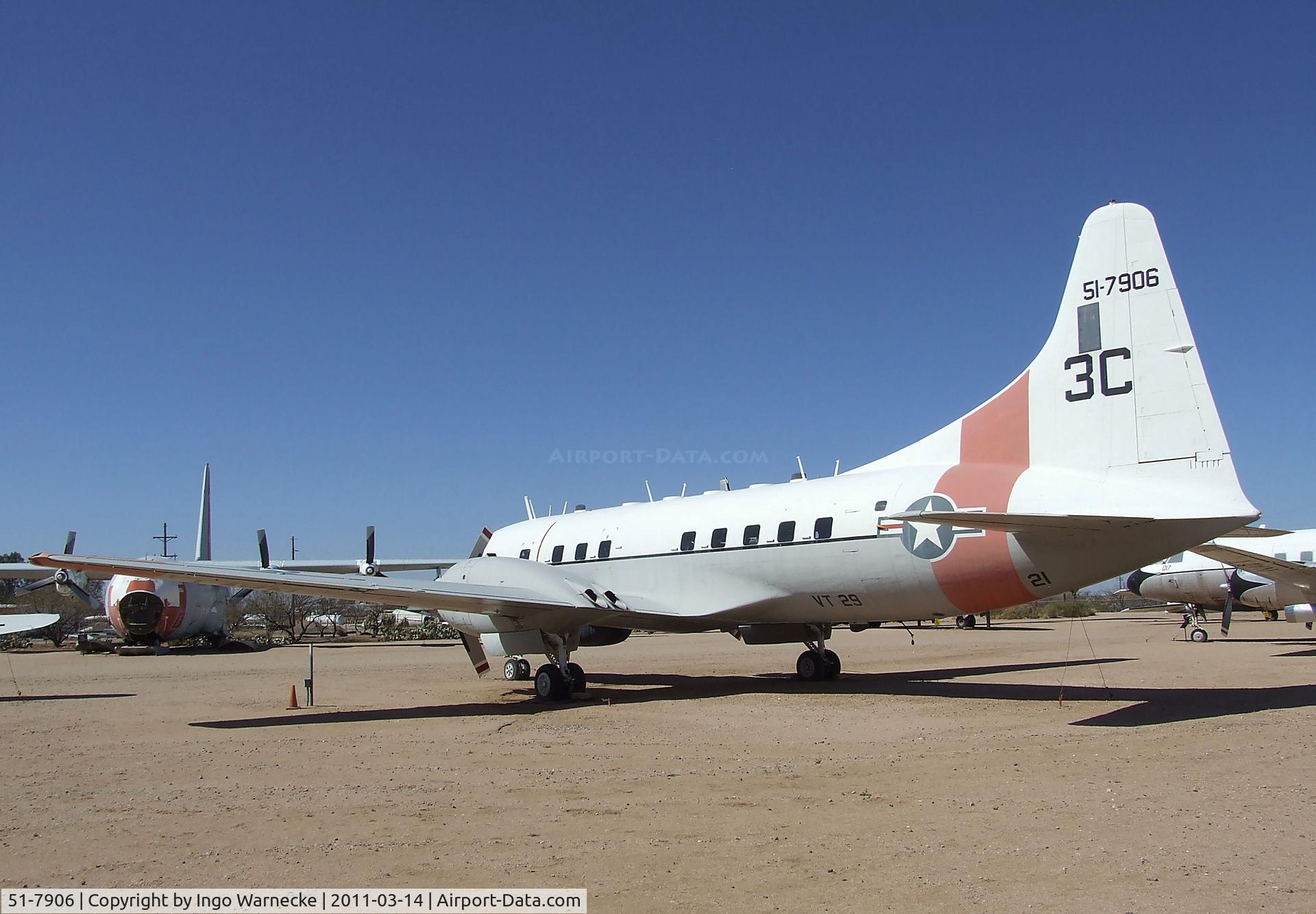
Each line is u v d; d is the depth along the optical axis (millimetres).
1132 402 13062
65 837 7199
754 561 17109
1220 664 20734
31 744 11914
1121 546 12922
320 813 7887
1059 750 10188
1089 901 5344
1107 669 20078
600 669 23203
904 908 5332
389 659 29047
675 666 24078
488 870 6203
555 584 16953
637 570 19016
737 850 6598
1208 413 12305
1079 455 13555
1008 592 14273
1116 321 13359
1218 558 26078
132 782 9320
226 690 19094
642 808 7910
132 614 32344
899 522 15195
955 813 7543
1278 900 5270
